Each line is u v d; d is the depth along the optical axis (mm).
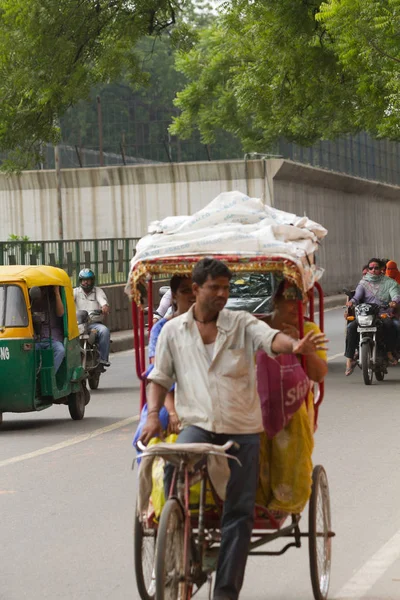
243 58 36312
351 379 21406
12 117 32656
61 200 50688
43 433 15461
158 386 6832
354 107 32219
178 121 57156
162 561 6266
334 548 8797
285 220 8227
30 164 34688
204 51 57750
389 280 20578
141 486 6824
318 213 54500
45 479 11898
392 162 70438
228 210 8109
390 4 24359
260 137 54656
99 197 50250
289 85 32469
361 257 62719
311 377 7562
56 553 8766
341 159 60000
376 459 12617
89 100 33250
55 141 33719
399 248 72500
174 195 49344
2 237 51250
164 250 7625
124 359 27328
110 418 16922
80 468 12531
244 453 6711
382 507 10211
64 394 16453
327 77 31219
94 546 8969
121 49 32750
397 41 24969
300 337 7516
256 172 48188
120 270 34594
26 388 15859
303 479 7223
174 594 6422
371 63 25531
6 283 15984
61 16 31047
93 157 55031
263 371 7141
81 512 10234
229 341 6691
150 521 7059
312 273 7910
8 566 8398
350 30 25281
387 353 20469
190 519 6711
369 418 15867
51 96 31516
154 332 7840
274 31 30141
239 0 30656
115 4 31828
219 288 6660
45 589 7770
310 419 7590
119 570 8234
